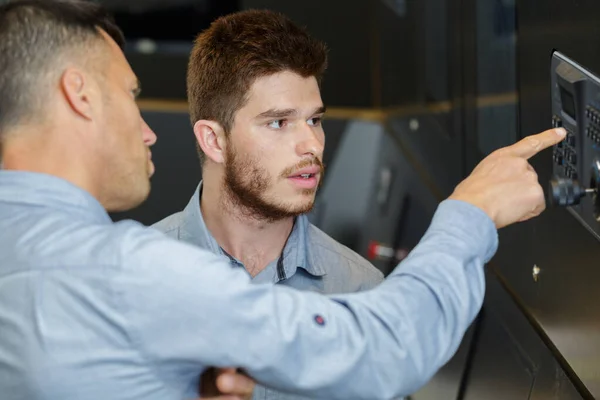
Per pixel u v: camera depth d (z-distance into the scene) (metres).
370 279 1.62
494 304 2.03
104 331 1.12
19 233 1.16
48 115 1.17
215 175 1.58
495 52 1.91
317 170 1.51
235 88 1.49
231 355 1.12
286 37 1.47
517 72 1.76
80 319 1.12
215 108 1.52
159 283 1.12
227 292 1.12
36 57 1.16
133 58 3.52
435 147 2.54
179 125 3.50
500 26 1.87
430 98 2.58
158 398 1.15
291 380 1.14
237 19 1.51
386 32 3.14
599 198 1.37
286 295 1.15
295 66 1.47
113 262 1.12
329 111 3.39
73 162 1.19
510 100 1.82
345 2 3.34
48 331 1.12
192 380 1.21
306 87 1.49
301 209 1.52
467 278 1.19
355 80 3.38
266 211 1.53
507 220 1.25
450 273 1.18
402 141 3.02
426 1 2.57
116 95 1.20
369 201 3.09
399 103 3.02
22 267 1.14
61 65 1.17
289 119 1.50
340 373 1.14
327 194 3.17
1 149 1.19
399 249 2.83
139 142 1.23
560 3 1.49
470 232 1.21
